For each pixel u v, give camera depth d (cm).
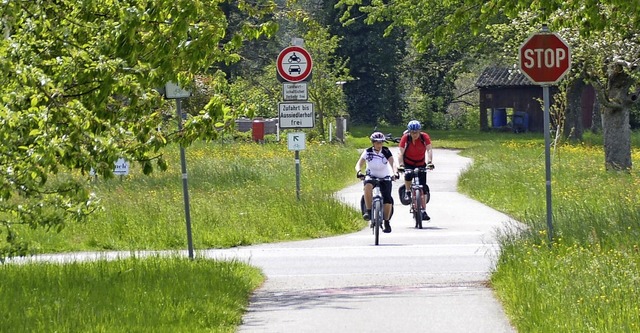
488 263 3869
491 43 14162
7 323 2425
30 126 2400
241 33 2859
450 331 2450
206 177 7844
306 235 5109
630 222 3828
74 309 2614
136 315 2527
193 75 2894
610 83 8788
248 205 5709
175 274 3238
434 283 3353
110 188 6850
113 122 2688
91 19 2703
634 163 9812
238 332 2492
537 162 9031
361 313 2741
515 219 5562
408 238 4875
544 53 3653
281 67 5744
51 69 2605
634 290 2502
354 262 4019
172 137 2812
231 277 3256
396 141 5472
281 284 3434
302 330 2508
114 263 3559
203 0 2711
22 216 2972
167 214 5353
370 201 4734
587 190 6181
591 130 17775
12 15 2492
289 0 3422
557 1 4031
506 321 2569
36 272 3366
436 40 4412
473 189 7369
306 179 7988
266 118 15812
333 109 15350
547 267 2956
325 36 15325
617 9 4275
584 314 2302
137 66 2625
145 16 2617
